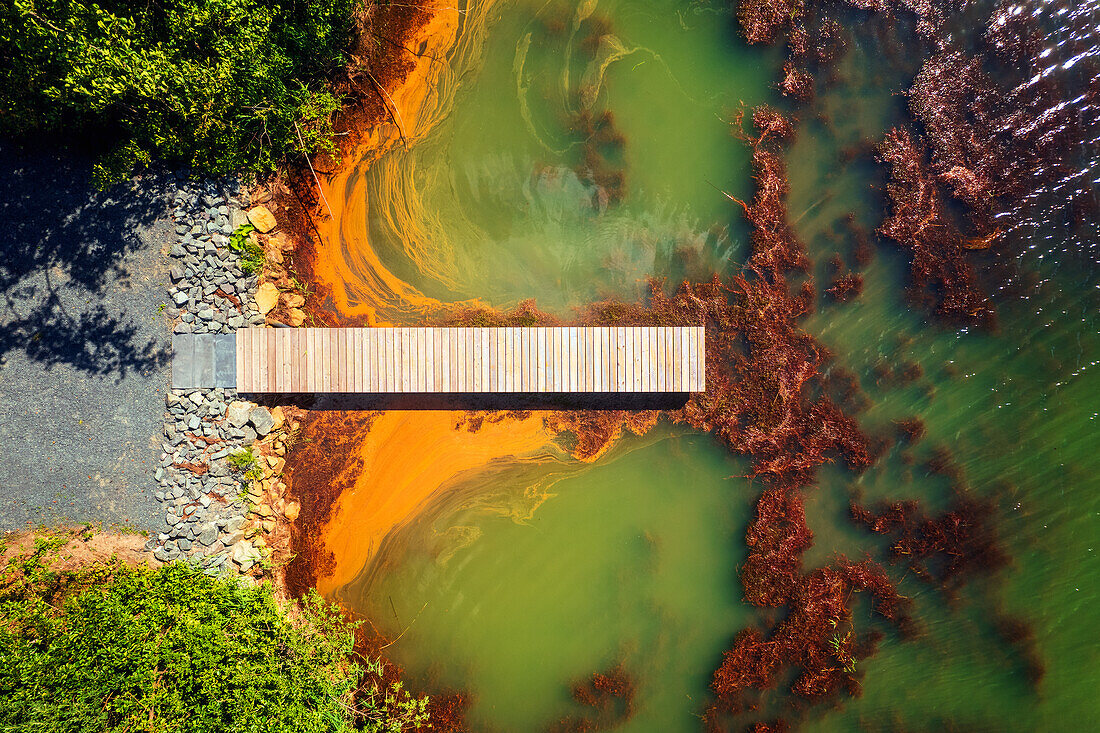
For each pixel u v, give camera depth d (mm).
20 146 12312
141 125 11836
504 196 13398
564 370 12773
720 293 13375
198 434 12539
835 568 13195
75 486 12500
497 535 13320
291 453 13078
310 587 13047
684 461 13344
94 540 12438
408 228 13336
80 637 10328
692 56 13320
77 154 12391
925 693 13133
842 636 13086
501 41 13336
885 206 13312
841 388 13312
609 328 12797
